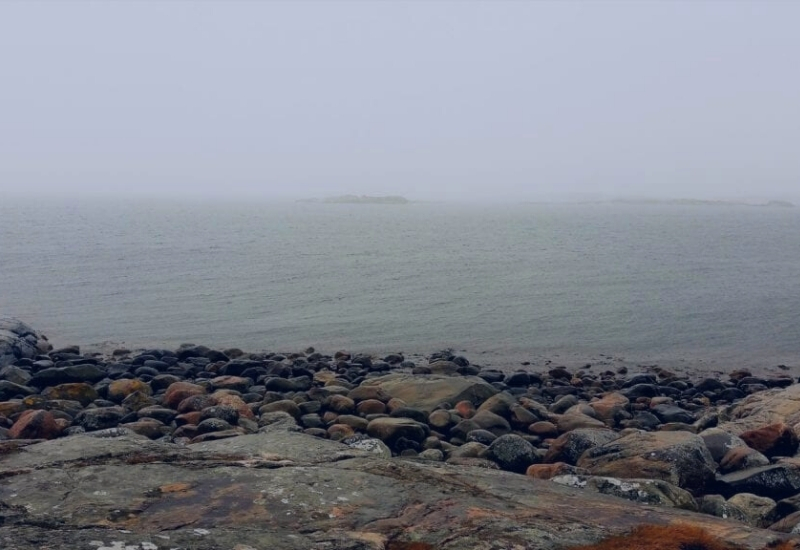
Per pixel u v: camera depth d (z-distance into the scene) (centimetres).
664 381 1991
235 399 1344
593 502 710
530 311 3142
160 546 536
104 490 674
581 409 1487
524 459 1059
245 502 655
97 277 3959
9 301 3194
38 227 8244
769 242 7456
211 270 4378
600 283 4019
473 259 5322
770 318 3044
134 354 2172
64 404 1347
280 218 13250
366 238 7656
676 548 582
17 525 590
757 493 900
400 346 2488
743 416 1370
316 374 1788
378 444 1070
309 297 3444
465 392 1474
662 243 7219
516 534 598
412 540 590
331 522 623
